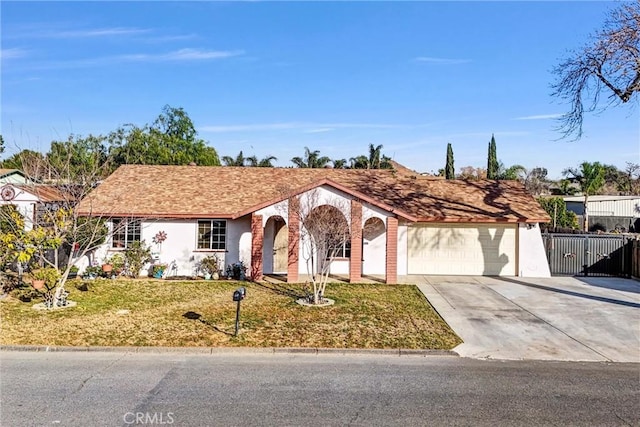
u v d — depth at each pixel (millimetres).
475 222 21500
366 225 21734
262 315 13656
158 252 20688
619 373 9625
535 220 21344
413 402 7867
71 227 16016
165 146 47656
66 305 14289
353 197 19078
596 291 18219
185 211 20344
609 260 21984
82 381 8641
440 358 10539
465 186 25047
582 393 8430
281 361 10094
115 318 13023
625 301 16453
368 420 7129
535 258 21797
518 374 9461
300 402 7789
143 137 43219
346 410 7492
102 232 19094
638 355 10844
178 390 8250
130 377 8898
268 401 7812
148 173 24406
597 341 11898
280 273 21547
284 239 22031
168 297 15992
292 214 18891
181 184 23172
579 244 22156
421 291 17828
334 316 13711
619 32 16766
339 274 21328
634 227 46469
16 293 15750
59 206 15758
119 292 16625
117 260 19750
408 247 22266
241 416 7199
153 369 9398
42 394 7980
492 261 22172
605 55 17219
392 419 7184
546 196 53000
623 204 49812
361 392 8297
